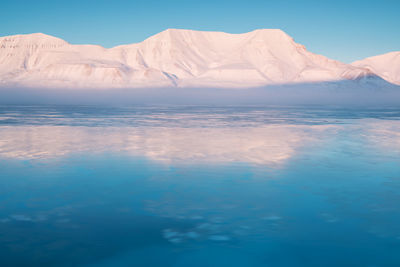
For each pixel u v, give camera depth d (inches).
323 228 272.7
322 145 703.7
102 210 311.0
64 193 360.8
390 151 631.2
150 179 418.6
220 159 543.5
